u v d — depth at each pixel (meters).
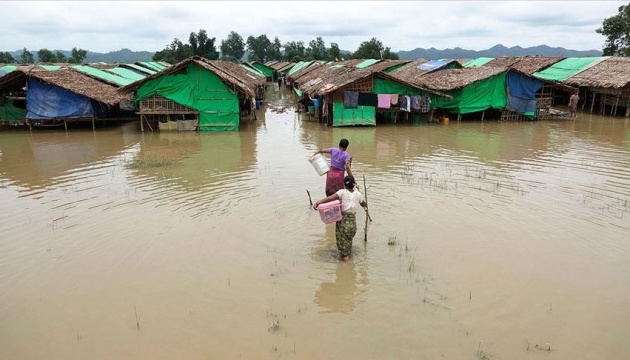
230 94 22.19
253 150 17.69
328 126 23.95
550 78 33.31
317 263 8.06
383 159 15.94
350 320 6.43
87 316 6.56
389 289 7.21
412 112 25.17
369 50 81.56
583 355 5.70
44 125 22.69
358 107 23.44
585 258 8.17
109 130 22.80
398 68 38.38
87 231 9.45
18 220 10.11
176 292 7.16
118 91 21.69
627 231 9.31
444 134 21.36
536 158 16.00
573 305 6.75
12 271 7.82
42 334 6.17
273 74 78.25
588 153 16.80
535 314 6.53
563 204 10.93
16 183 13.08
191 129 22.47
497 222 9.80
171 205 10.99
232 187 12.41
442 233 9.23
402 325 6.31
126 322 6.42
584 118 26.69
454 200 11.21
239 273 7.73
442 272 7.70
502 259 8.13
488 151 17.31
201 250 8.56
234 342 5.97
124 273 7.74
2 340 6.05
